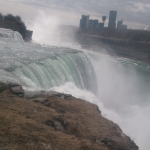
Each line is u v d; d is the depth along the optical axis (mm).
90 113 15148
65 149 9516
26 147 8914
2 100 13273
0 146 8570
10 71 20047
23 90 15945
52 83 22938
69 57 30391
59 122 12039
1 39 41469
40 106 13734
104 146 10977
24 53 29188
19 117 11273
